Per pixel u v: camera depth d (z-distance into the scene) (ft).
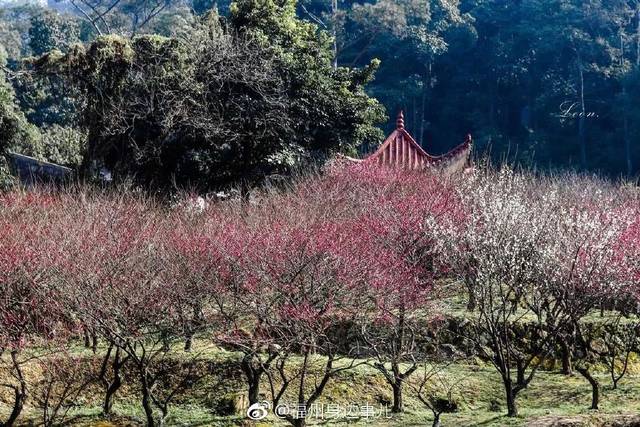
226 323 47.65
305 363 43.88
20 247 47.03
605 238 50.52
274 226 53.62
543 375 54.24
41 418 44.78
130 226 56.08
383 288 46.88
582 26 228.63
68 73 94.63
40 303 45.96
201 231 54.39
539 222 52.31
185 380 45.29
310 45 104.37
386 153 95.81
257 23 103.91
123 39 94.07
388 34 225.97
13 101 102.89
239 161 96.89
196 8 228.43
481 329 54.39
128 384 48.70
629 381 53.21
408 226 57.67
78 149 99.66
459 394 49.44
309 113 98.94
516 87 224.94
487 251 48.55
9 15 267.80
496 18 236.43
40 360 48.29
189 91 93.56
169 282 46.57
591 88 216.33
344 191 74.79
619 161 201.05
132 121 90.99
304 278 45.47
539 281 49.88
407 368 51.31
